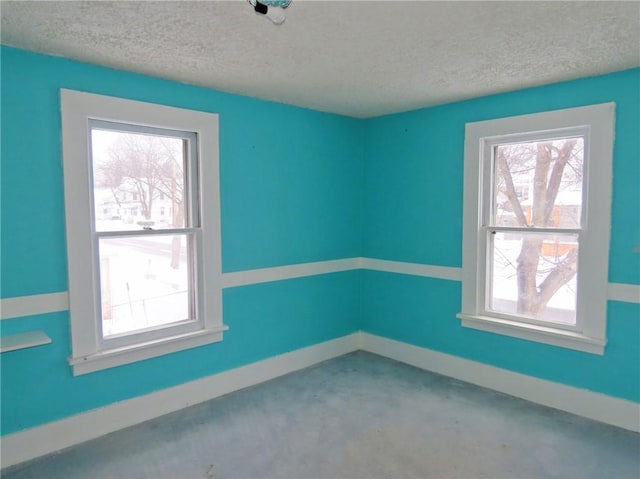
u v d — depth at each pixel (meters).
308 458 2.41
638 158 2.64
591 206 2.81
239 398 3.19
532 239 3.16
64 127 2.45
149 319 2.92
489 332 3.37
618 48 2.30
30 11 1.86
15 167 2.32
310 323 3.88
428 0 1.76
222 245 3.23
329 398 3.19
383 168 4.06
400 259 3.96
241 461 2.38
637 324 2.69
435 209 3.67
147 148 2.86
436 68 2.64
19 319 2.37
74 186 2.50
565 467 2.32
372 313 4.23
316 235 3.89
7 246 2.32
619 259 2.73
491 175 3.35
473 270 3.43
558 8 1.84
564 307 3.02
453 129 3.51
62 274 2.50
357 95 3.29
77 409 2.58
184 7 1.82
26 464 2.35
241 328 3.38
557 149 3.02
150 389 2.88
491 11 1.87
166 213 2.96
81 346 2.56
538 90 3.03
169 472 2.29
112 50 2.33
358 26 2.02
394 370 3.76
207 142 3.09
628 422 2.73
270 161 3.50
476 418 2.88
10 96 2.29
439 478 2.24
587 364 2.89
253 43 2.23
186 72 2.71
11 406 2.36
